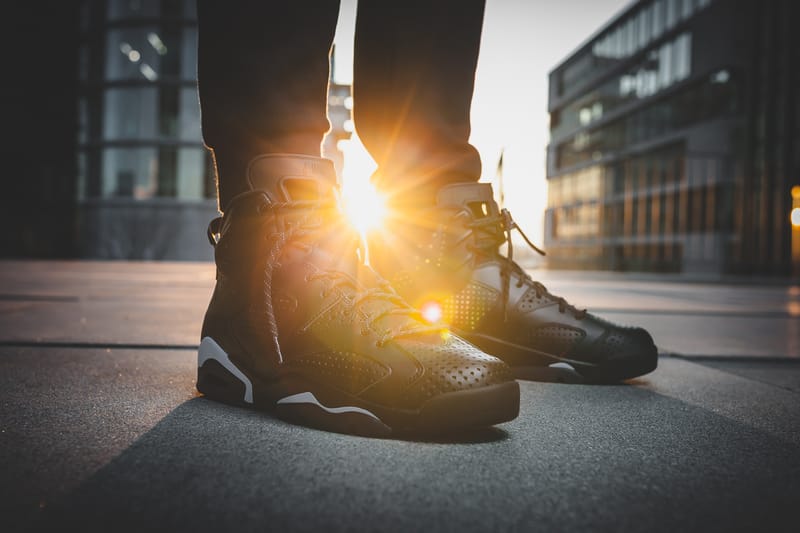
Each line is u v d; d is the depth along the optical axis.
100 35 13.33
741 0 12.95
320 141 0.54
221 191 0.54
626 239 15.86
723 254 13.17
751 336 1.22
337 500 0.30
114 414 0.47
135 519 0.27
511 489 0.32
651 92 15.12
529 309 0.69
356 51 0.66
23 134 14.24
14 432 0.41
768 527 0.28
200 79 0.53
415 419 0.42
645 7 15.27
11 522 0.27
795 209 12.03
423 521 0.28
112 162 13.27
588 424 0.48
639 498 0.31
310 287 0.48
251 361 0.50
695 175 13.91
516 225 0.68
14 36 14.06
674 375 0.75
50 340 0.89
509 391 0.44
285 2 0.50
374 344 0.45
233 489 0.31
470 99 0.66
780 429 0.48
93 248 13.42
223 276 0.53
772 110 12.46
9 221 14.30
